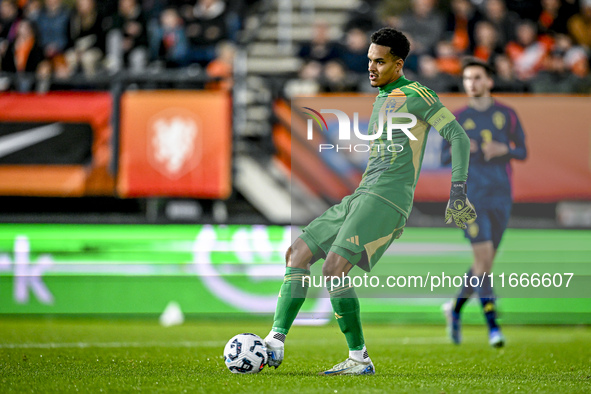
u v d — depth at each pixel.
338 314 14.86
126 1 40.88
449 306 24.02
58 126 32.91
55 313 32.59
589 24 43.38
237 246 33.25
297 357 19.61
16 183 32.66
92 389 12.85
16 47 39.94
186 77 34.56
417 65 39.56
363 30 42.97
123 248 33.22
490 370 17.17
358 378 14.50
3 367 16.23
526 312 28.00
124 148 32.72
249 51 44.56
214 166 32.75
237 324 31.50
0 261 32.75
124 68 40.44
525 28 42.12
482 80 23.11
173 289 32.78
